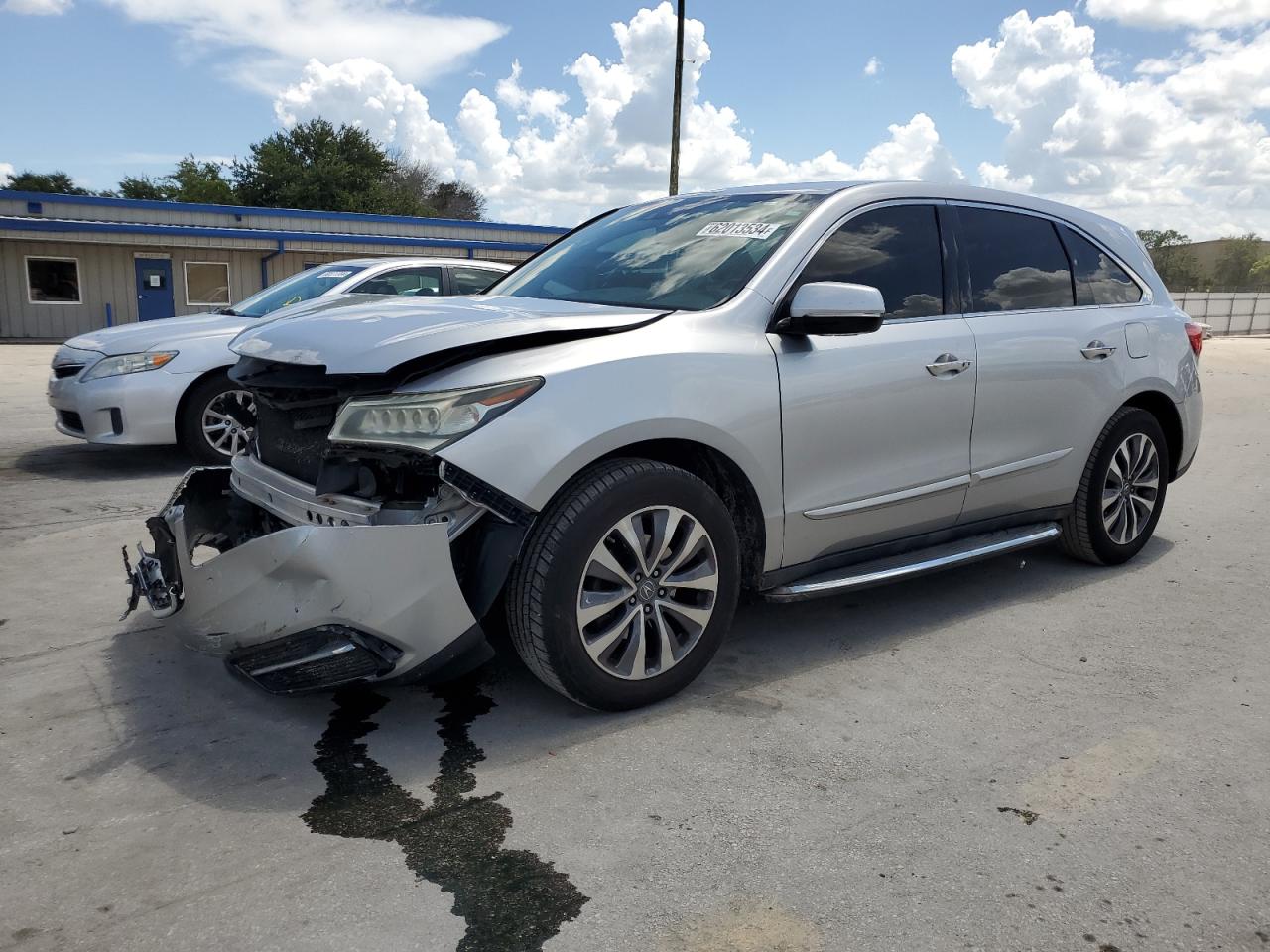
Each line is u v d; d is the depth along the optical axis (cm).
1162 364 470
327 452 287
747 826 244
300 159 5612
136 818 246
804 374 329
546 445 272
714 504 308
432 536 265
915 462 366
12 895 214
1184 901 215
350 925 204
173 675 337
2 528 538
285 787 262
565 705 313
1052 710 314
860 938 202
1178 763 279
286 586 263
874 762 278
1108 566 476
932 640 377
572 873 223
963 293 393
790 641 374
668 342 304
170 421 683
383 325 297
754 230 361
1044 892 218
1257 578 463
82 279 2514
